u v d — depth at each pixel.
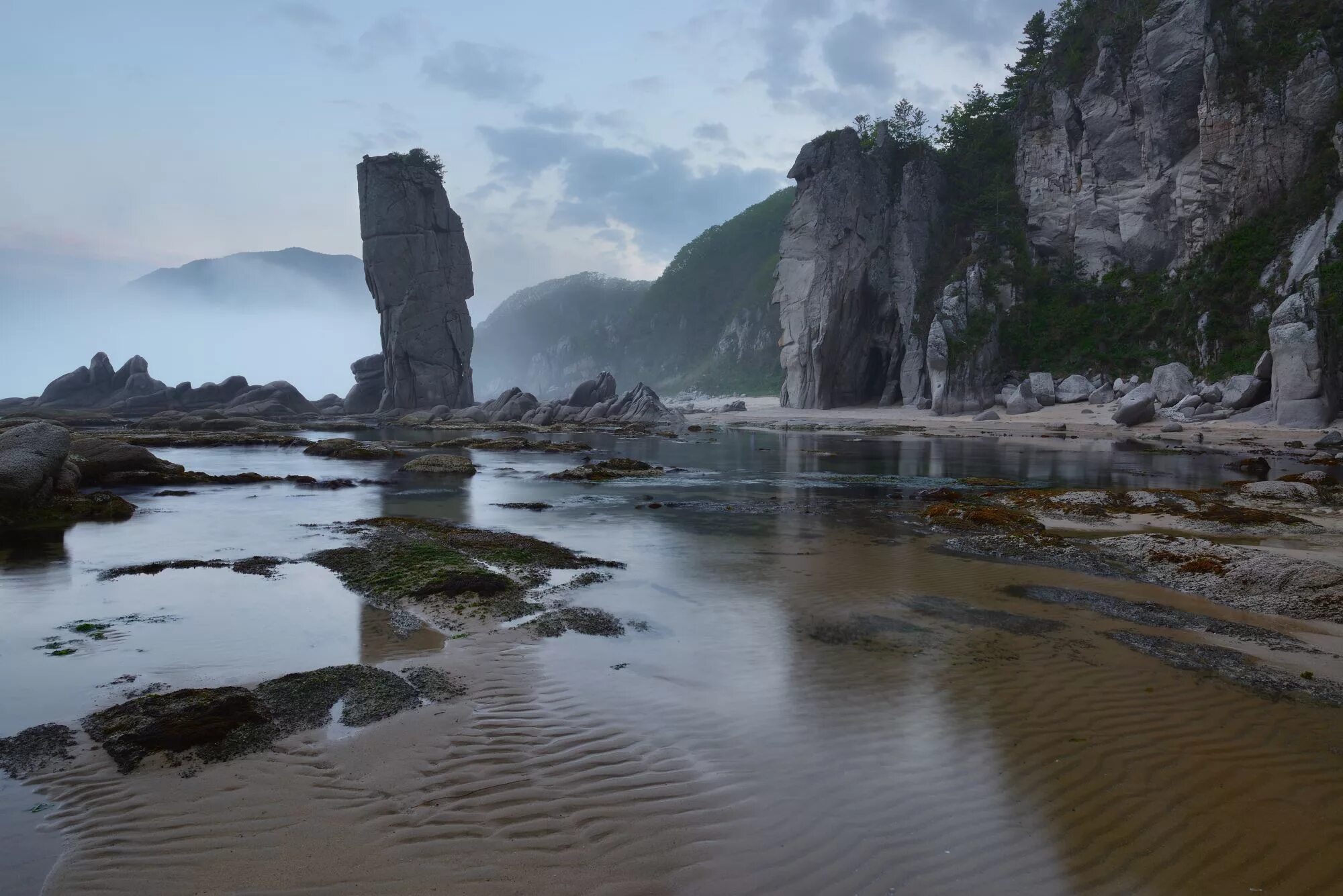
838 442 45.44
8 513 15.56
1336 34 62.16
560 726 6.03
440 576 10.48
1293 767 5.51
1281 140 61.72
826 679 7.16
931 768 5.40
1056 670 7.49
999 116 86.88
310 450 34.72
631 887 4.00
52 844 4.35
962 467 30.22
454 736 5.81
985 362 67.12
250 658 7.66
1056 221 76.31
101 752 5.49
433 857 4.25
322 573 11.23
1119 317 68.00
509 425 60.06
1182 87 68.56
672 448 40.56
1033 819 4.76
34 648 7.91
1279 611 9.83
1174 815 4.83
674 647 8.04
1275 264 58.62
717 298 192.00
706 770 5.33
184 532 14.87
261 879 4.04
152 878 4.05
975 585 10.99
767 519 17.14
